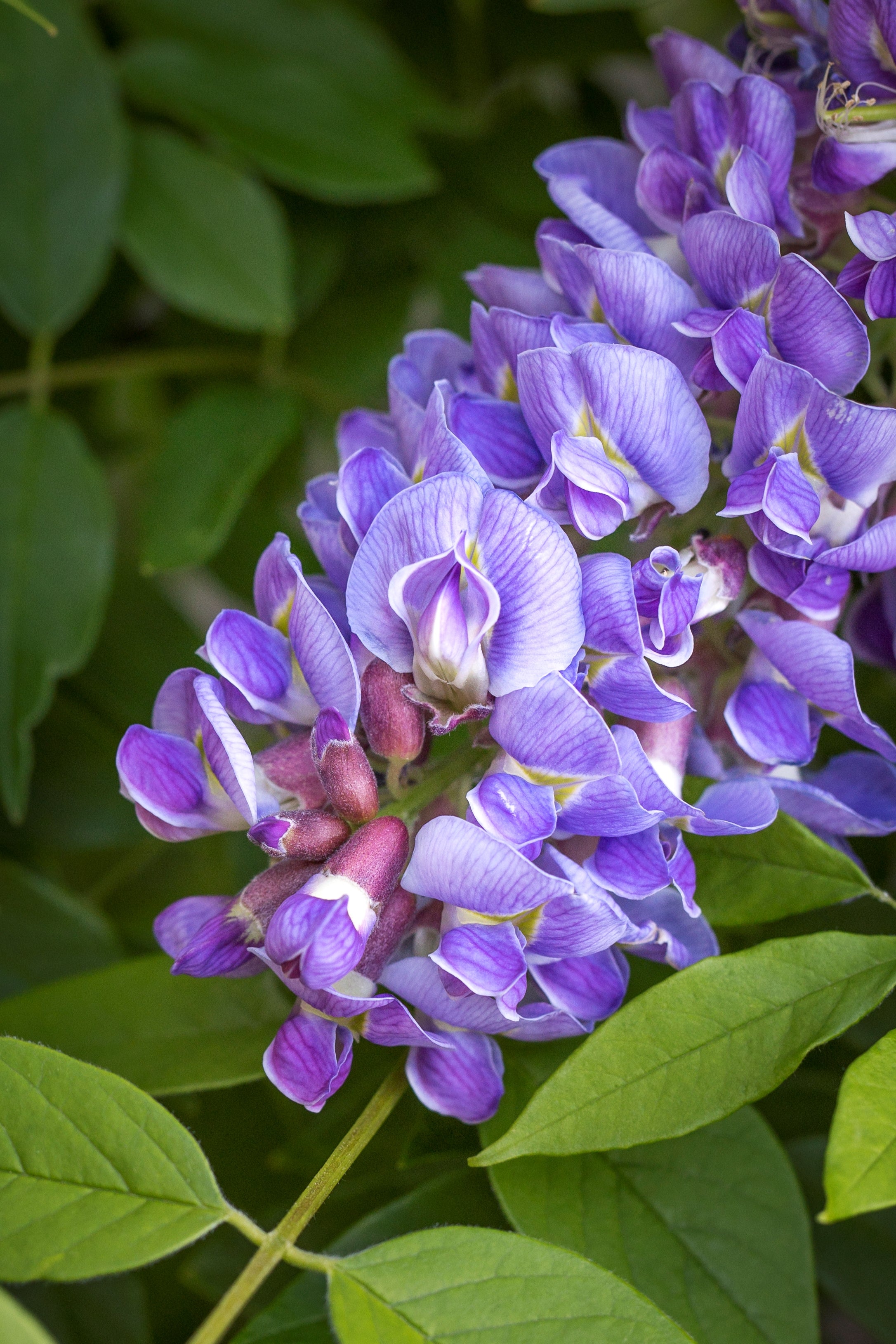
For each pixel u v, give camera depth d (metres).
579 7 0.44
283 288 0.47
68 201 0.47
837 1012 0.39
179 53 0.48
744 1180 0.40
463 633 0.39
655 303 0.40
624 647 0.39
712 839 0.40
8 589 0.46
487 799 0.39
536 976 0.40
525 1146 0.38
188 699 0.40
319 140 0.48
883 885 0.45
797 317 0.39
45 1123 0.39
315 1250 0.44
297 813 0.39
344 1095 0.44
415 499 0.39
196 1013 0.42
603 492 0.39
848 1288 0.44
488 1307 0.38
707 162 0.41
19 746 0.45
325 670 0.39
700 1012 0.39
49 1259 0.38
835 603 0.40
